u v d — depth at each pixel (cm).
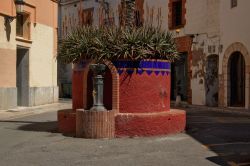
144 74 1153
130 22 1257
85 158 865
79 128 1119
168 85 1227
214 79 2341
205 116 1759
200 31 2389
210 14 2309
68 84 3475
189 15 2484
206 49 2341
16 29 2177
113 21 1283
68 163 822
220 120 1583
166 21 2662
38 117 1777
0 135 1224
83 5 3225
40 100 2391
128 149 952
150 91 1161
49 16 2497
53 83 2547
